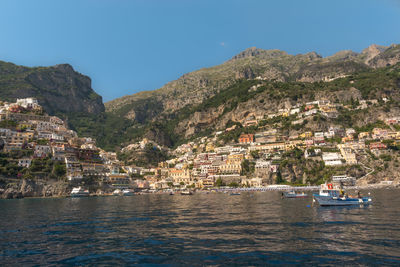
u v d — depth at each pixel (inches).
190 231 1690.5
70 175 7824.8
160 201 4889.3
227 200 4542.3
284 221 1985.7
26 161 7554.1
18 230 1843.0
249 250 1224.8
